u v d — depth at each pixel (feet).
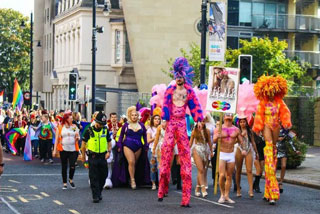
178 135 60.95
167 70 247.91
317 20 255.09
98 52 264.72
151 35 247.29
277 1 259.19
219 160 63.52
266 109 64.75
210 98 67.00
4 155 129.29
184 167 60.29
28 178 83.41
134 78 265.75
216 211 57.31
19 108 166.30
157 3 246.68
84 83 265.95
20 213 54.85
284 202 64.54
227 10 254.27
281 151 73.46
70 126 72.90
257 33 257.34
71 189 72.18
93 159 62.95
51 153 108.47
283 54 226.17
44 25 353.72
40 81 358.23
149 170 74.69
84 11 267.18
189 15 246.88
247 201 64.54
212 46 112.98
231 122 64.13
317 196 70.08
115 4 266.77
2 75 432.25
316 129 158.51
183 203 59.82
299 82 242.99
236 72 66.80
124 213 55.47
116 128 88.99
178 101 61.11
